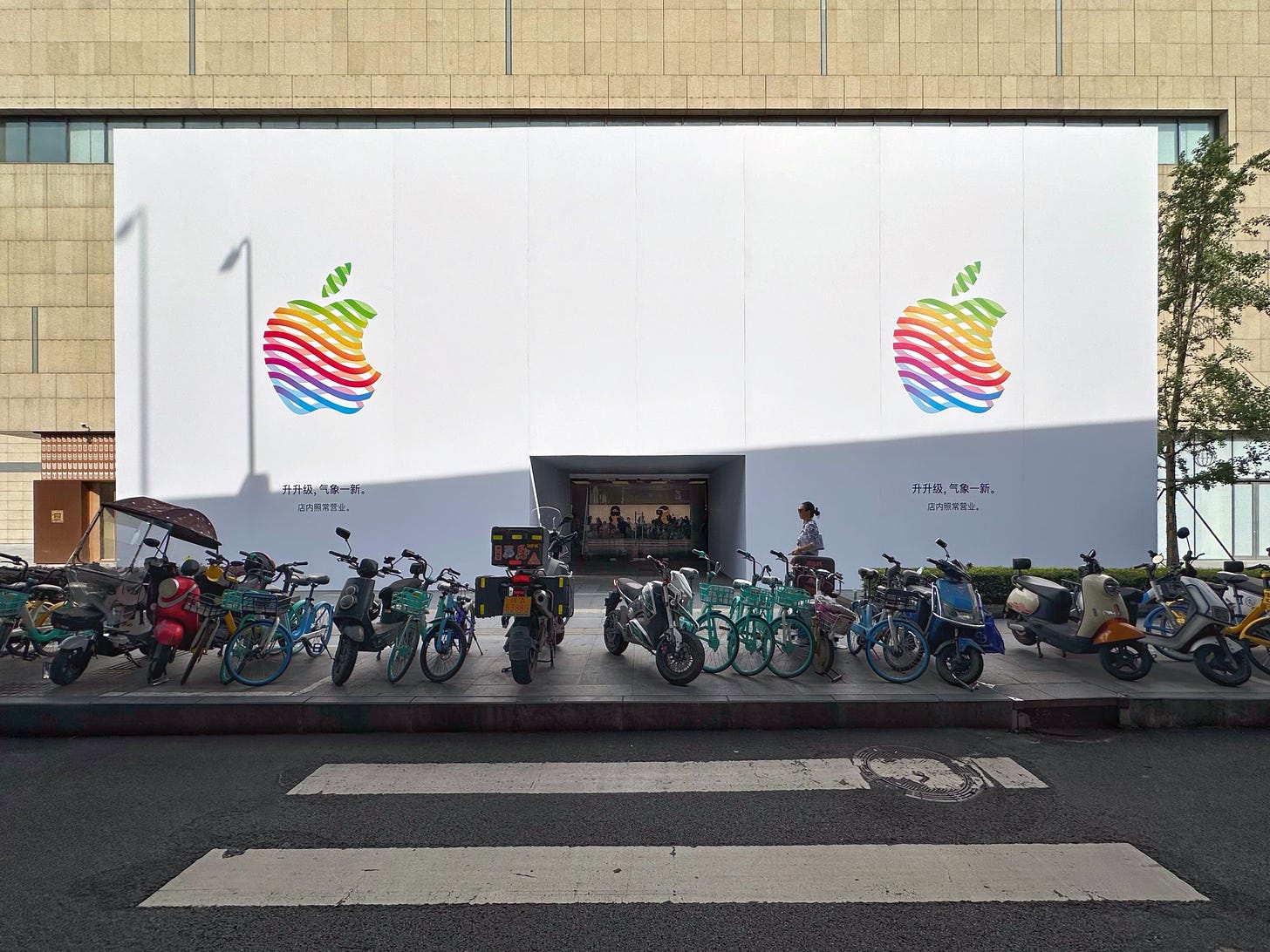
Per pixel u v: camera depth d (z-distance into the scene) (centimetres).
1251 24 1634
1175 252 1123
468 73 1606
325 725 504
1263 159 1020
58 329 1623
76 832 347
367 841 335
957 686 550
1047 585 647
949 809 370
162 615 557
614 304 1126
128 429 1121
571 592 577
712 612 611
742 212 1127
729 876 301
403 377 1127
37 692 534
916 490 1121
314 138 1127
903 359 1127
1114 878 299
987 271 1130
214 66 1605
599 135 1127
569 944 253
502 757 451
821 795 388
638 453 1123
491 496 1123
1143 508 1120
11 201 1627
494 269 1127
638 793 391
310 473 1120
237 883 297
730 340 1126
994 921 267
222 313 1122
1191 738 487
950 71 1609
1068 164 1130
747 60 1603
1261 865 311
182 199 1124
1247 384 1045
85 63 1606
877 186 1131
